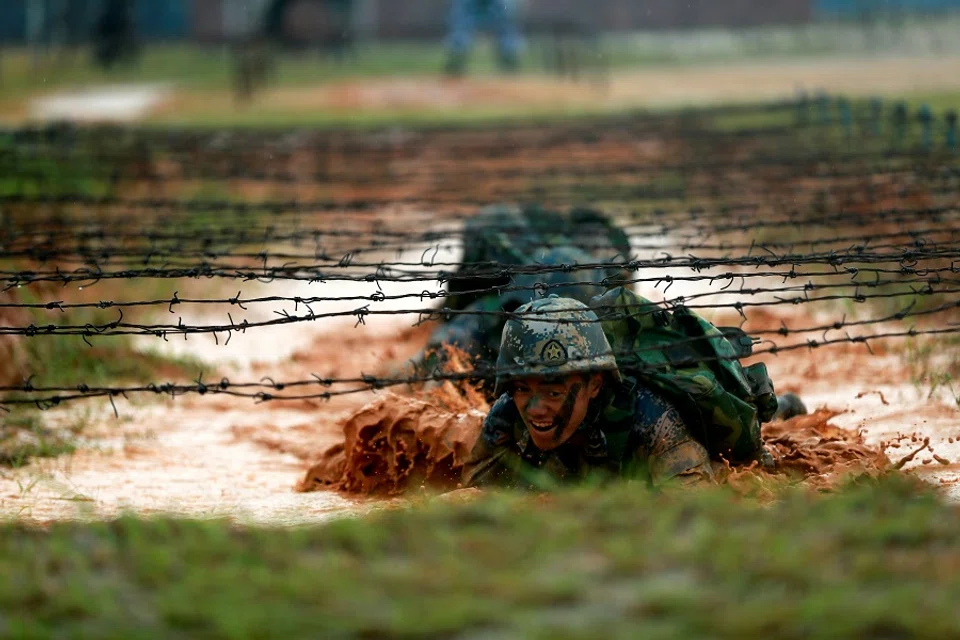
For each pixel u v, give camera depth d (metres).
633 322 22.75
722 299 42.41
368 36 182.88
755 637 11.89
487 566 13.81
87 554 15.03
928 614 12.17
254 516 21.70
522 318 21.06
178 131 81.12
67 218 50.06
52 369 36.03
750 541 14.20
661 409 21.41
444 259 50.41
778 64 150.00
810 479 22.23
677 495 18.03
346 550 14.84
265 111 115.31
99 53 160.50
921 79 118.19
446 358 29.16
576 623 12.27
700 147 70.19
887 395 31.41
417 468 24.08
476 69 154.38
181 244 44.66
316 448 29.66
